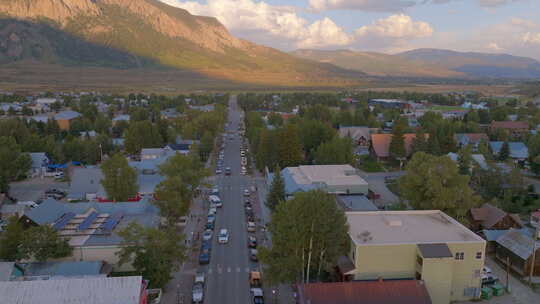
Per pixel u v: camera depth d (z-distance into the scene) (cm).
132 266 5888
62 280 4247
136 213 7369
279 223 5306
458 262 5369
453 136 14762
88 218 6900
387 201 9481
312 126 13950
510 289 5703
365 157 13975
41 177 11344
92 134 16550
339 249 5338
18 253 5531
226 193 9956
